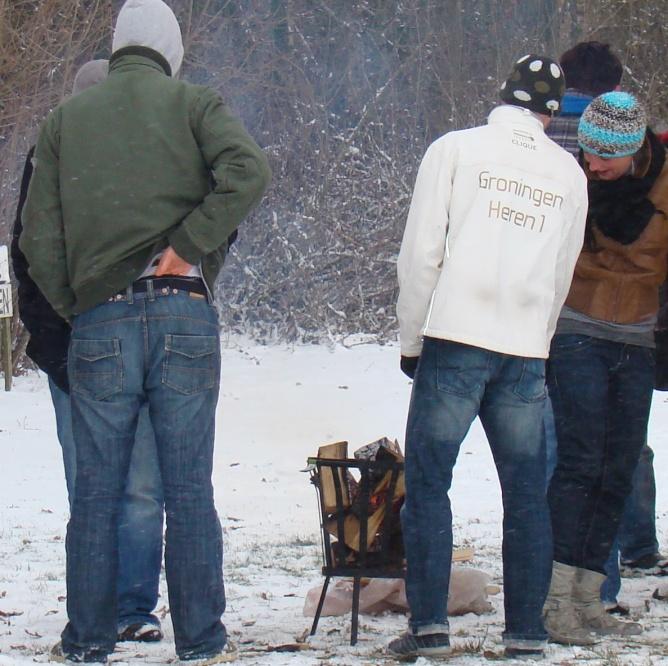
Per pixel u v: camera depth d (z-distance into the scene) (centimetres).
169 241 1371
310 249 7325
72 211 1389
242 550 2542
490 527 2791
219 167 1366
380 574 1590
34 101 5988
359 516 1602
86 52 6544
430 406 1453
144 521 1605
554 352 1655
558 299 1520
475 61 8306
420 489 1460
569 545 1612
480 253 1438
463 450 4069
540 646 1461
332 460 1622
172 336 1380
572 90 1844
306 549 2550
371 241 7406
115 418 1391
